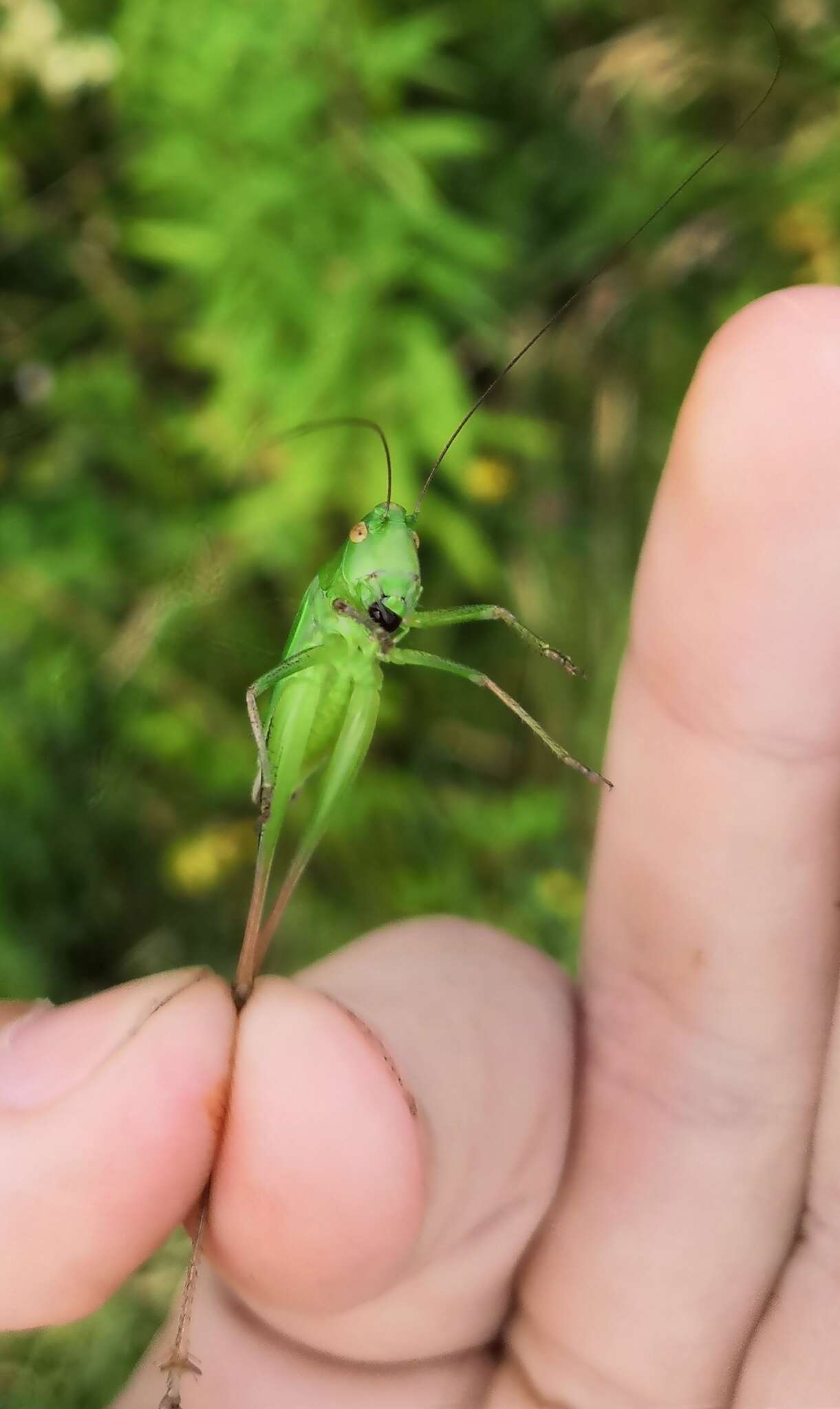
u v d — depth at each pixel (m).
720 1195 0.09
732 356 0.09
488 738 0.16
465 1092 0.09
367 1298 0.08
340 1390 0.09
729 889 0.09
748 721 0.09
